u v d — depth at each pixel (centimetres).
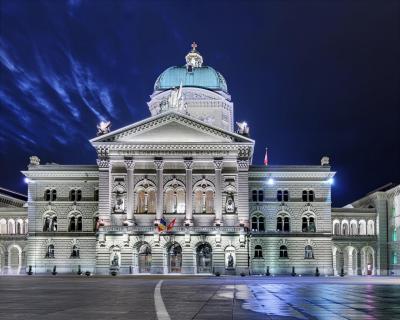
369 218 13062
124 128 11200
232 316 2430
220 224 10900
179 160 11225
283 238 11650
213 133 11219
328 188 11794
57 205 11794
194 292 4306
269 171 11800
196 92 12862
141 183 11256
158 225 10806
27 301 3262
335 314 2536
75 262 11619
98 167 11738
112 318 2331
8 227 12812
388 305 3052
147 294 4016
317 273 11169
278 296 3819
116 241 10944
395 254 12388
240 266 10788
